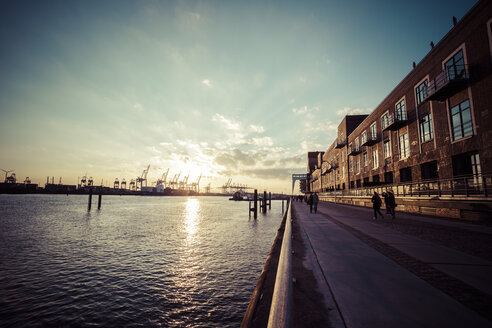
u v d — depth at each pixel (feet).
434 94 51.70
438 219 43.11
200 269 42.70
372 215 53.11
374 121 92.84
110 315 27.63
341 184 141.18
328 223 38.37
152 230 85.51
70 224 97.50
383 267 14.67
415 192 57.06
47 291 33.22
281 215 164.66
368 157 98.78
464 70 47.55
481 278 12.74
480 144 44.09
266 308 9.89
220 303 30.53
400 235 26.61
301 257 17.22
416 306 9.41
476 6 44.75
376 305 9.50
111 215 138.82
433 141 57.31
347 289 11.17
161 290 34.04
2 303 29.63
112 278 38.14
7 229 80.74
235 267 43.88
